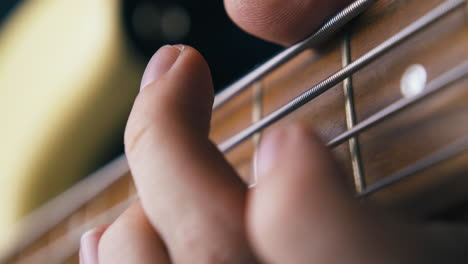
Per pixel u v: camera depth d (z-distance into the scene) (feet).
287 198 0.43
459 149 0.52
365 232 0.43
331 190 0.43
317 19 0.59
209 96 0.55
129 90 1.43
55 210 1.11
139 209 0.55
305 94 0.59
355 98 0.58
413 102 0.53
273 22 0.61
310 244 0.43
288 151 0.44
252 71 0.68
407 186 0.55
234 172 0.51
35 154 1.43
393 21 0.56
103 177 1.01
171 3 1.46
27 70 1.51
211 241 0.49
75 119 1.43
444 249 0.46
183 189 0.50
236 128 0.71
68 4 1.53
